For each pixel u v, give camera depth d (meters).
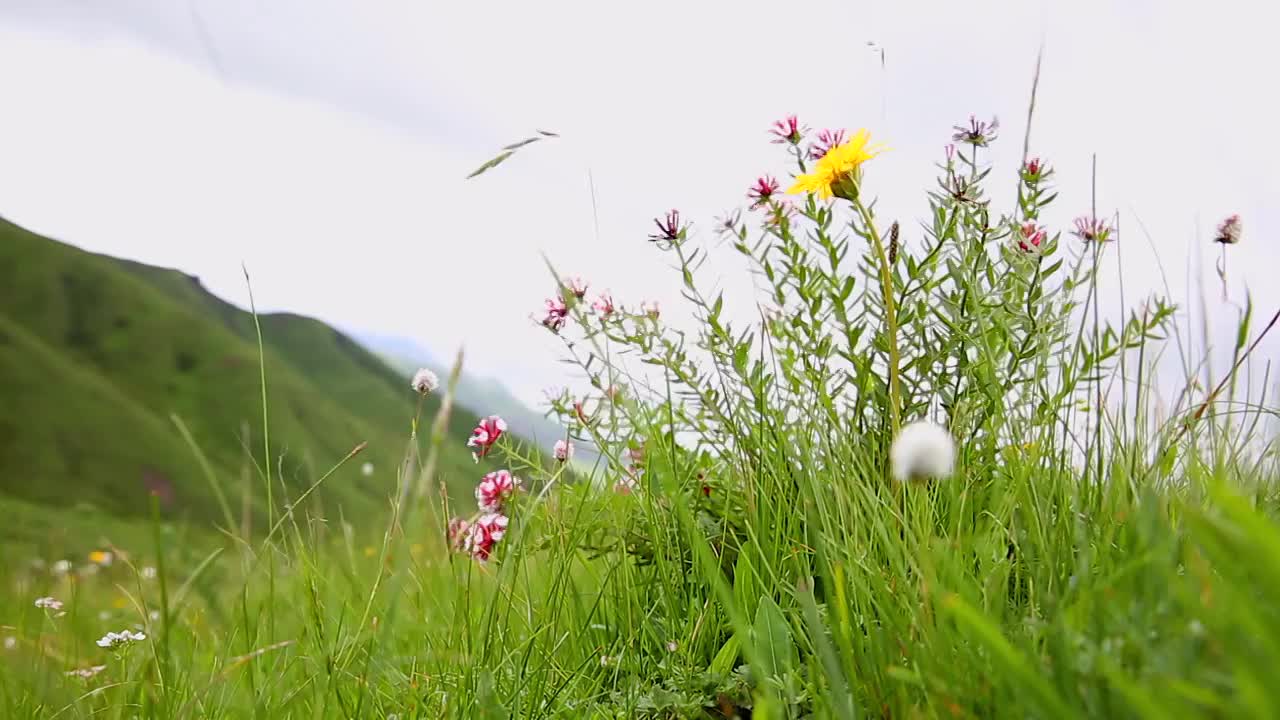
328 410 74.50
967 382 2.14
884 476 1.98
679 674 1.81
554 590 2.03
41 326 74.38
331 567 2.08
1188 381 1.67
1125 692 0.68
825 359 2.33
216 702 1.78
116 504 55.78
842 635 1.20
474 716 1.66
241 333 92.00
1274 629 0.62
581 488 2.39
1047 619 1.14
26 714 1.92
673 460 2.24
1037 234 2.16
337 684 1.67
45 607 2.44
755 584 1.86
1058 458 1.66
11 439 58.38
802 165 2.45
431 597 2.16
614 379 1.93
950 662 1.03
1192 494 1.14
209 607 2.00
